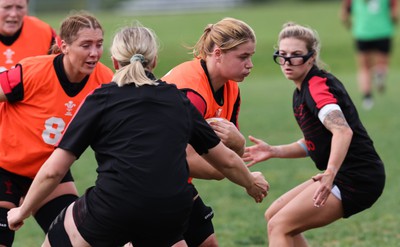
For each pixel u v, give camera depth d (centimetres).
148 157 1485
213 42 1716
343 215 1838
